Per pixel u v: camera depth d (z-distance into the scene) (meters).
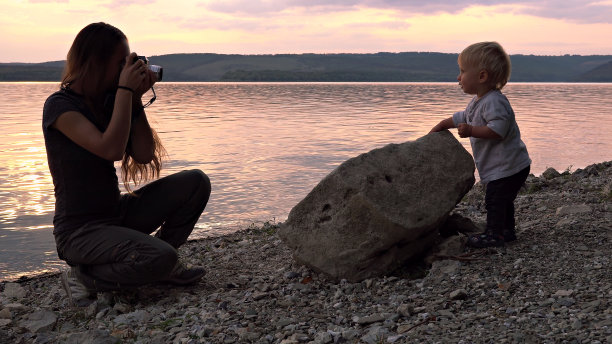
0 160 15.36
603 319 2.69
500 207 4.15
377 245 3.83
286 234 4.09
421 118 34.44
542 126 26.64
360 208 3.80
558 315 2.84
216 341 2.95
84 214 3.43
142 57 3.39
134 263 3.37
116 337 3.04
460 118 4.25
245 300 3.67
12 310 3.75
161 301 3.71
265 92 99.56
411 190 3.89
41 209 9.44
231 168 13.95
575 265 3.71
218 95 84.06
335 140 21.16
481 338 2.64
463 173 4.09
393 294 3.55
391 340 2.73
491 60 3.99
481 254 4.05
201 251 5.70
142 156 3.71
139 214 3.76
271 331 3.09
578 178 8.12
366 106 50.94
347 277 3.88
